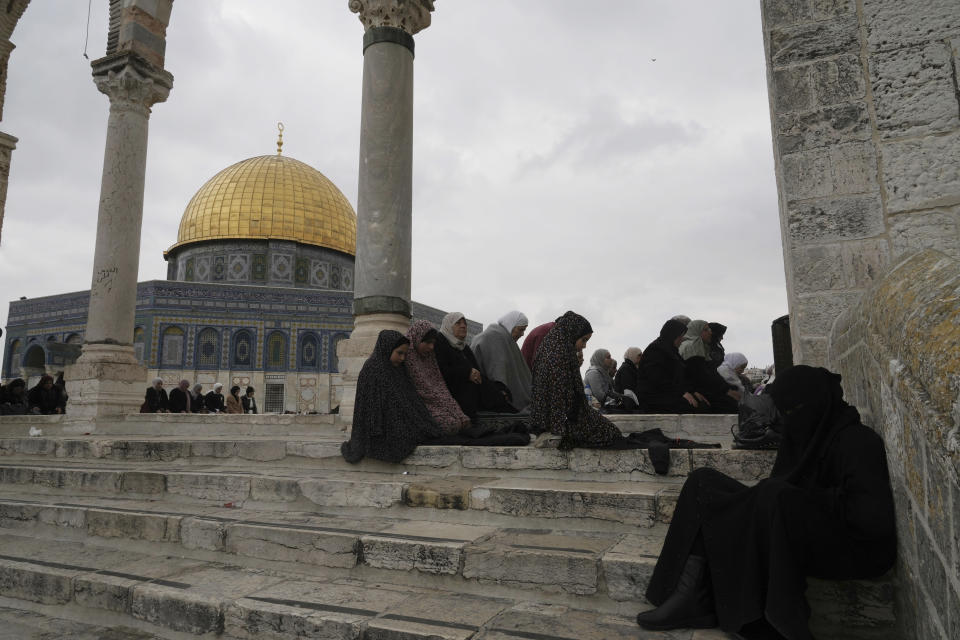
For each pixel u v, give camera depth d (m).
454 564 3.21
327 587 3.29
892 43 3.94
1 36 12.34
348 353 7.61
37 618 3.54
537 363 4.57
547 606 2.92
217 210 37.84
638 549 3.09
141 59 10.30
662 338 7.09
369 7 8.01
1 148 12.50
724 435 5.81
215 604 3.04
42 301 34.66
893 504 2.43
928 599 1.91
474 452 4.73
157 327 31.81
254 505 4.66
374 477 4.77
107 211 10.09
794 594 2.34
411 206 7.96
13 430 10.50
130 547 4.29
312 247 38.66
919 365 1.83
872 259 3.87
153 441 6.30
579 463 4.34
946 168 3.76
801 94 4.14
